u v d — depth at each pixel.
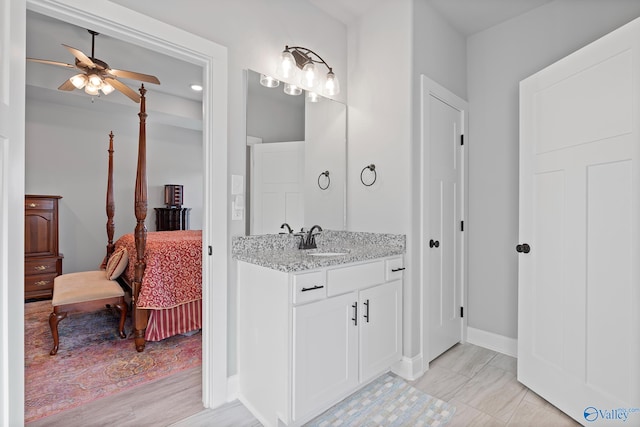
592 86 1.64
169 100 4.51
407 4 2.19
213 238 1.81
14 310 1.16
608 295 1.56
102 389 2.00
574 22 2.22
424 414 1.77
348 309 1.80
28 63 3.52
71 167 4.51
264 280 1.71
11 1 1.16
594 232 1.63
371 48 2.42
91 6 1.41
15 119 1.17
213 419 1.74
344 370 1.78
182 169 5.56
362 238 2.44
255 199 2.03
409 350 2.17
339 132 2.53
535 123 1.99
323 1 2.31
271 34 2.10
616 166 1.53
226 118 1.85
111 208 3.89
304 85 2.29
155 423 1.69
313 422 1.70
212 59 1.79
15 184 1.17
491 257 2.63
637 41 1.44
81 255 4.60
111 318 3.29
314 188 2.36
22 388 1.20
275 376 1.62
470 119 2.76
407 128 2.19
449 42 2.57
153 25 1.59
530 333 2.01
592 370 1.63
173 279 2.70
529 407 1.83
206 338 1.83
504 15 2.48
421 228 2.27
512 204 2.52
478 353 2.54
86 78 2.89
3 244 1.08
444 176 2.51
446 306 2.55
